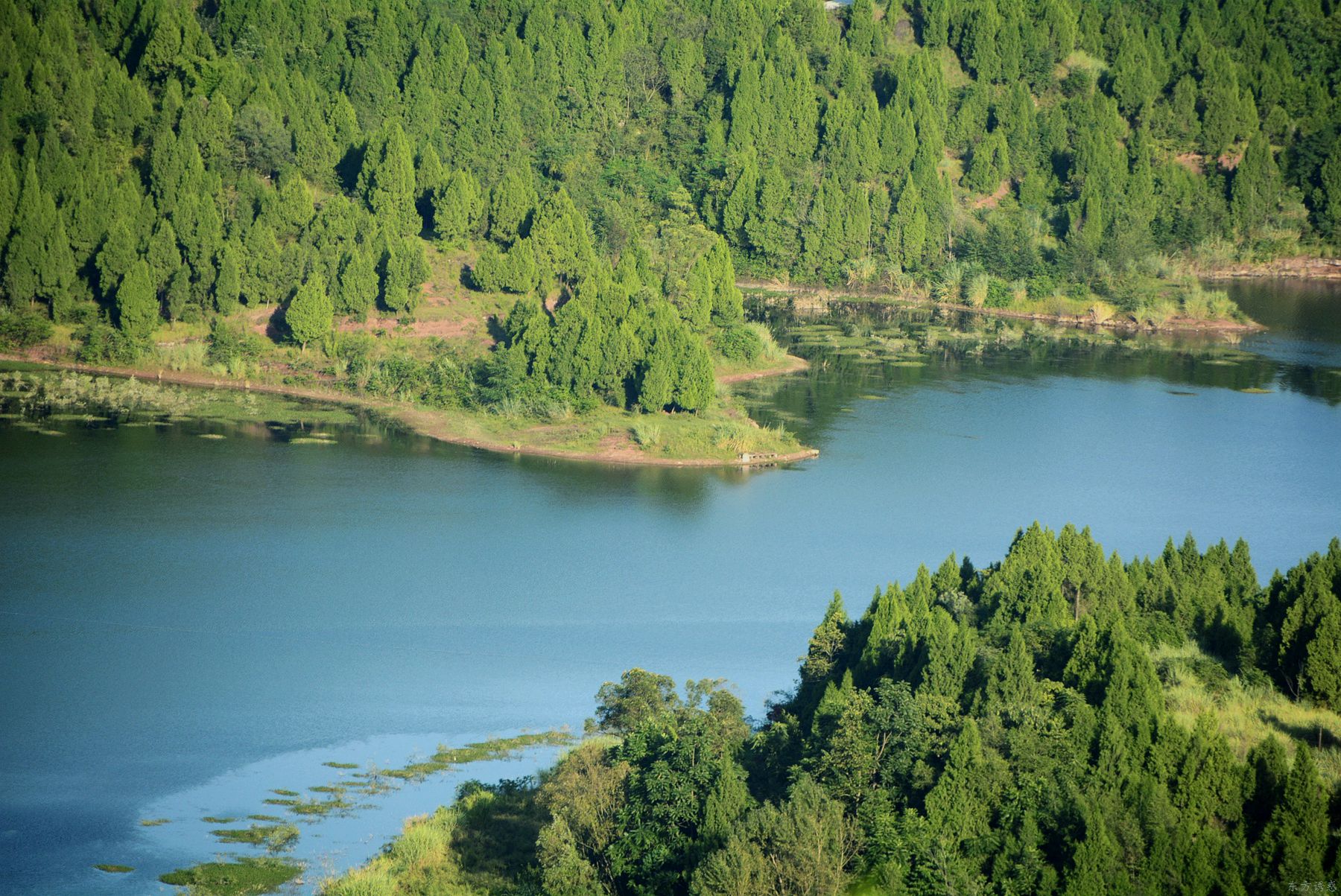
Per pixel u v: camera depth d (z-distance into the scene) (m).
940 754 114.75
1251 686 130.00
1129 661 121.44
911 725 116.88
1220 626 141.00
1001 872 103.81
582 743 146.88
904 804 113.44
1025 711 116.00
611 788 120.19
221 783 138.50
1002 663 122.75
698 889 104.12
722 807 112.25
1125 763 110.25
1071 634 130.12
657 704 142.25
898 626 140.00
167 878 121.38
